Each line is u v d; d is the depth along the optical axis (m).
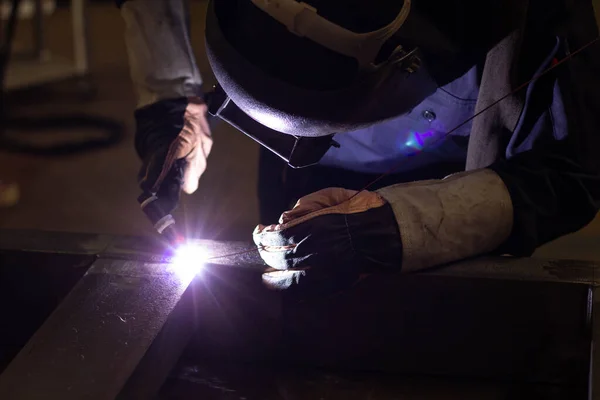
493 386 1.13
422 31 1.01
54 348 0.97
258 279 1.13
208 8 0.99
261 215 1.56
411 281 1.11
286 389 1.13
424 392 1.12
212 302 1.16
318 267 1.06
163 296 1.07
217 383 1.14
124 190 3.21
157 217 1.24
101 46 5.14
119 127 3.84
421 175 1.37
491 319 1.11
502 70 1.09
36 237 1.22
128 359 0.95
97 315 1.03
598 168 1.15
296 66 0.90
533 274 1.09
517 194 1.12
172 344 1.07
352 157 1.38
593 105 1.12
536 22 1.09
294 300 1.14
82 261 1.18
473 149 1.18
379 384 1.14
